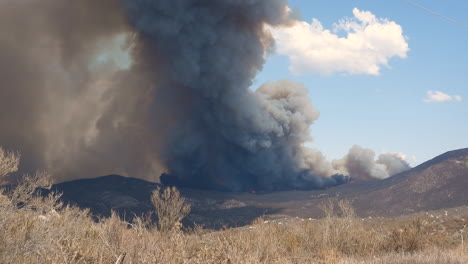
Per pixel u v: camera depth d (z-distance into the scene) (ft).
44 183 25.35
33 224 22.04
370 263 29.86
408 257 30.83
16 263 19.58
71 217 27.22
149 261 21.67
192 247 28.32
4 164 23.35
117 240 23.41
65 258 19.88
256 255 27.14
